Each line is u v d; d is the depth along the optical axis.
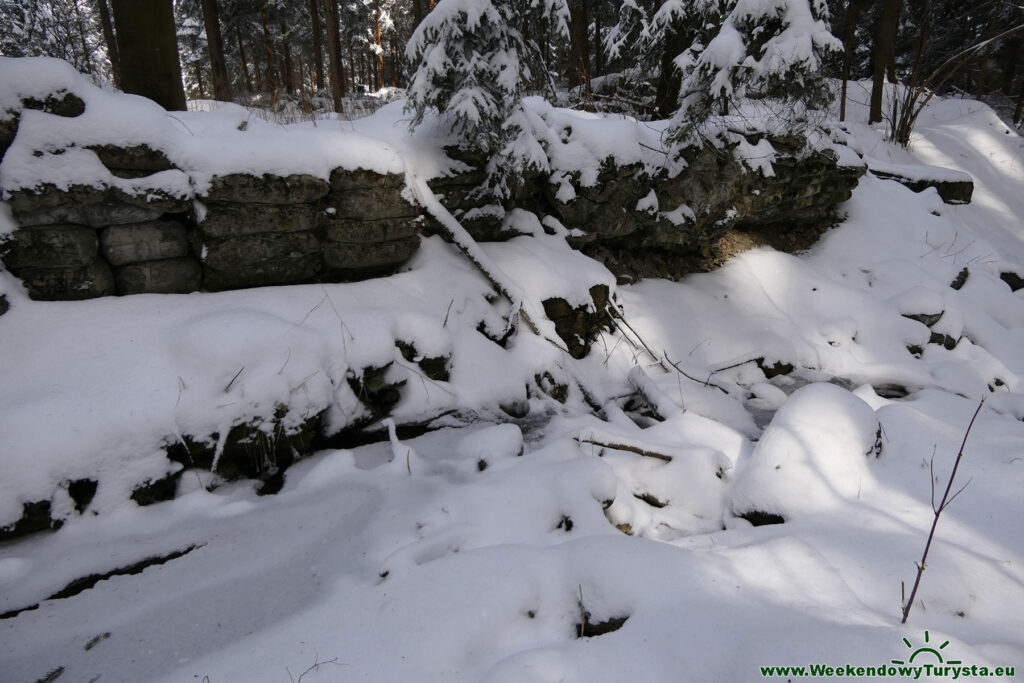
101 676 2.02
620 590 2.22
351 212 4.57
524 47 5.05
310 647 2.02
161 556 2.71
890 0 13.50
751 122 7.13
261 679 1.87
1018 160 13.03
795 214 8.14
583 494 3.02
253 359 3.55
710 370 6.26
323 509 3.10
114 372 3.27
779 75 5.76
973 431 3.80
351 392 3.95
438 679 1.86
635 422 5.21
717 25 7.45
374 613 2.16
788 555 2.44
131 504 3.02
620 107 10.05
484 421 4.57
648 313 6.66
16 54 9.06
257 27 24.53
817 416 3.42
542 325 5.38
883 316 6.91
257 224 4.20
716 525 3.33
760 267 7.61
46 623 2.29
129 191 3.69
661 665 1.87
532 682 1.80
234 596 2.45
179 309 3.84
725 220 7.22
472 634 2.01
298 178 4.21
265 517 3.03
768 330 6.75
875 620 1.98
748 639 1.90
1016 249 10.06
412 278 5.04
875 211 8.81
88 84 3.72
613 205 6.43
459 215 5.61
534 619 2.21
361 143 4.56
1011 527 2.54
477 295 5.22
